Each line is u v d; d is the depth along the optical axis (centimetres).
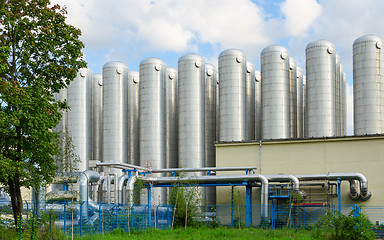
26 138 2833
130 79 8588
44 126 2742
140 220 4244
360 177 4775
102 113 8012
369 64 6619
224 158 5588
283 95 6931
